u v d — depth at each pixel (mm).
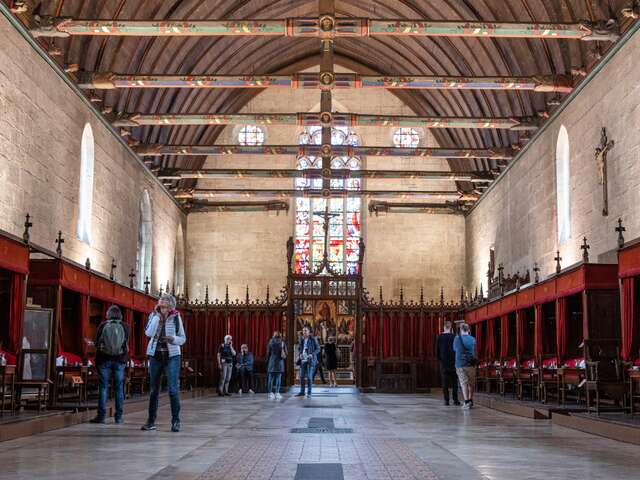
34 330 14828
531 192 28000
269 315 33781
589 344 16047
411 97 39156
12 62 18188
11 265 13680
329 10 19438
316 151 30000
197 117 26344
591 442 10539
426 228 40281
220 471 7227
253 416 15156
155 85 22562
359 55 38188
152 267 33188
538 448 9586
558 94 24484
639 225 18406
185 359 28688
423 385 33562
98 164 25312
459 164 39094
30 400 15086
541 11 23094
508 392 25188
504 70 28234
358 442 9992
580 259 22688
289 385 32562
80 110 23391
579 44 22734
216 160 40406
